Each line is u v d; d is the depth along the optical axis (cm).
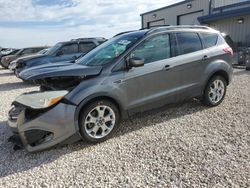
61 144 385
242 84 805
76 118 383
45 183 309
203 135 420
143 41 455
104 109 411
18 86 1037
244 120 479
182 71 497
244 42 1639
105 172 326
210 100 554
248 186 280
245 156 345
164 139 412
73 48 1095
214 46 552
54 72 391
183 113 530
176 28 508
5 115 592
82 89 389
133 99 443
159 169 325
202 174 308
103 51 484
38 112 369
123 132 449
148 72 452
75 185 302
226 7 1836
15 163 358
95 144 407
